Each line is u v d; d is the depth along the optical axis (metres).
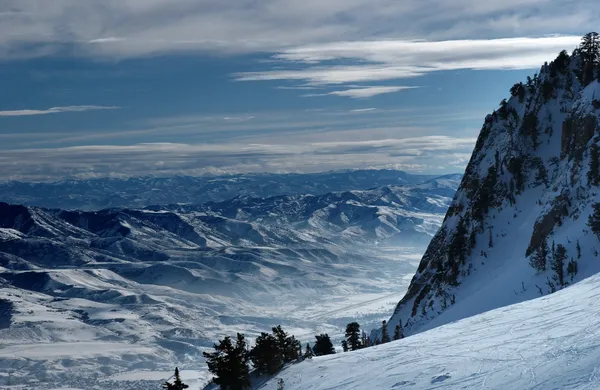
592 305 68.75
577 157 160.25
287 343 96.88
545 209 159.25
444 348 65.69
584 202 147.50
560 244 140.62
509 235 177.38
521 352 54.72
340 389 60.41
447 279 183.50
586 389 40.72
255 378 95.81
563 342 54.59
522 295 141.12
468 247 185.25
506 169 193.25
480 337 66.50
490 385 47.28
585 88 178.38
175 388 92.75
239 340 94.94
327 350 142.25
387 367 63.88
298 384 69.56
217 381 93.62
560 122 191.00
